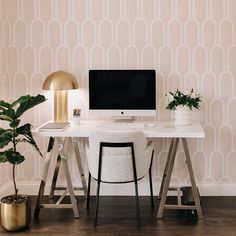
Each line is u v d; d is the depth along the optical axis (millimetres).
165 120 5168
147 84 4902
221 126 5164
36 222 4457
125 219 4523
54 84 4793
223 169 5211
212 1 5059
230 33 5074
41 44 5152
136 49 5129
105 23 5121
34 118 5227
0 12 4957
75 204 4566
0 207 4277
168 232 4199
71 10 5117
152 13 5094
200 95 5129
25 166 5273
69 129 4551
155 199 5133
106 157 4293
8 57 5164
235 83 5117
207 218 4523
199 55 5109
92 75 4918
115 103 4926
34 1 5117
